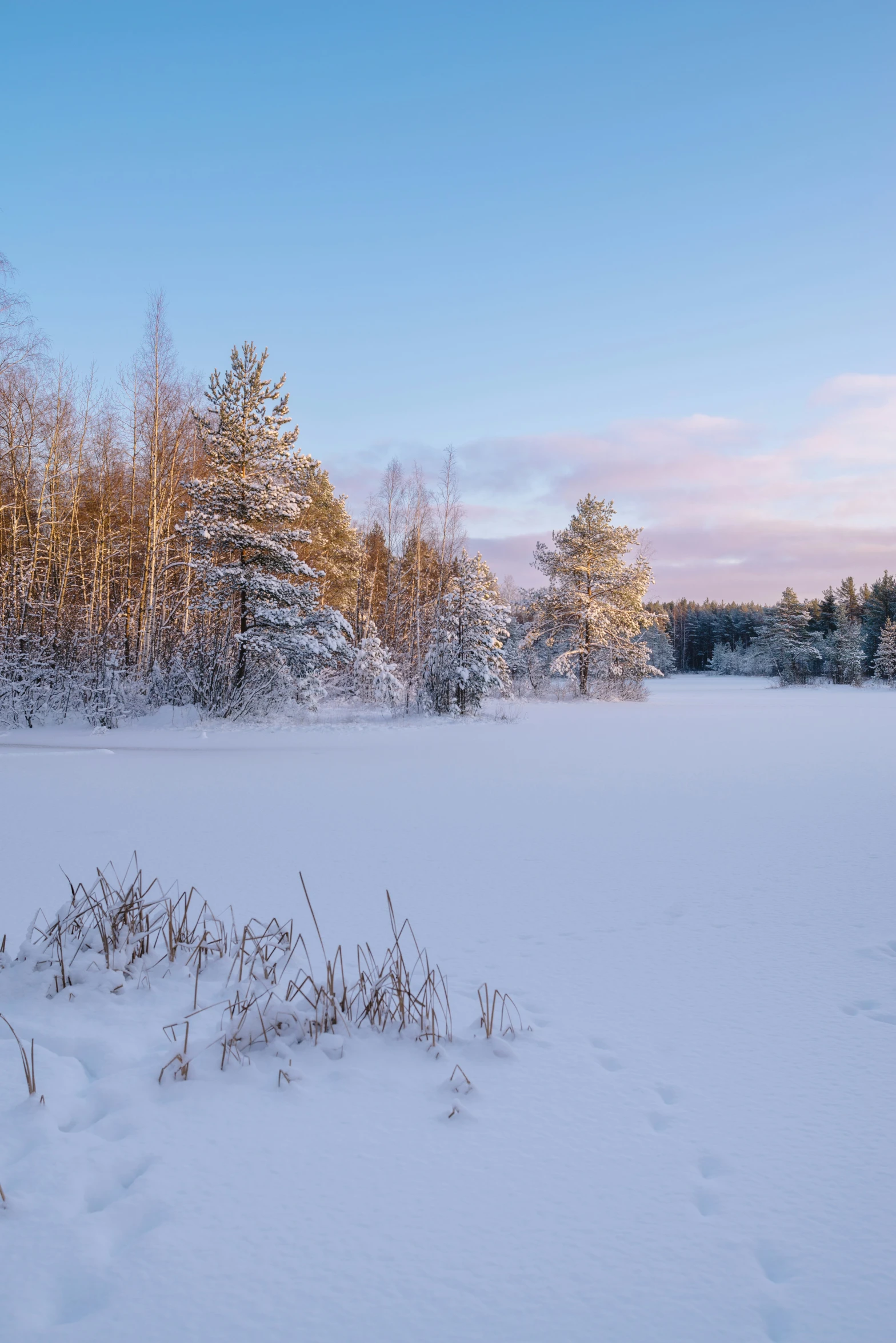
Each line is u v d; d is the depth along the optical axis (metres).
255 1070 3.02
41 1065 3.04
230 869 6.30
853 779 11.53
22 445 25.36
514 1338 1.75
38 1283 1.90
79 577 27.59
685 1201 2.23
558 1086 2.93
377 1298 1.86
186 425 27.80
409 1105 2.79
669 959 4.32
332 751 15.84
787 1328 1.77
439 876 6.11
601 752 15.47
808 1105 2.77
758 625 100.38
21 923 4.90
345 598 40.50
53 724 20.92
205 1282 1.91
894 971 4.11
